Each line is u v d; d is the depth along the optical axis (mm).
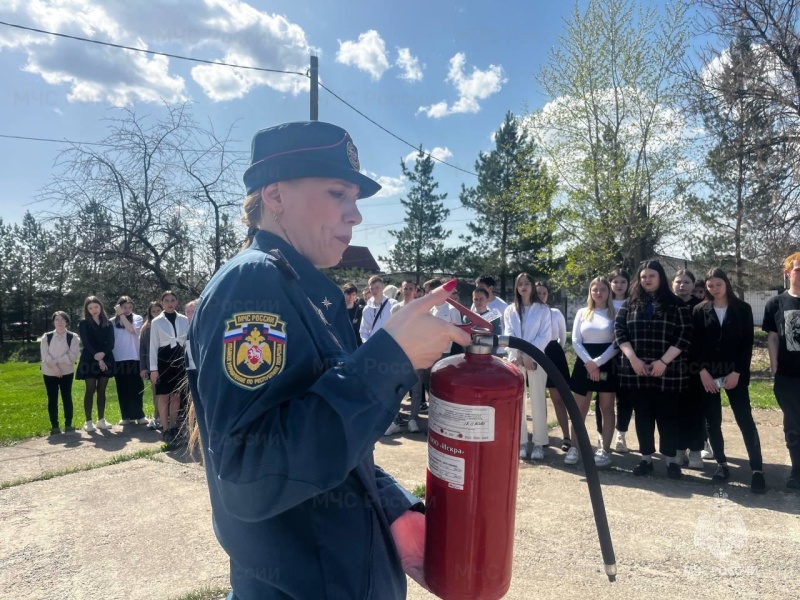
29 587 3225
